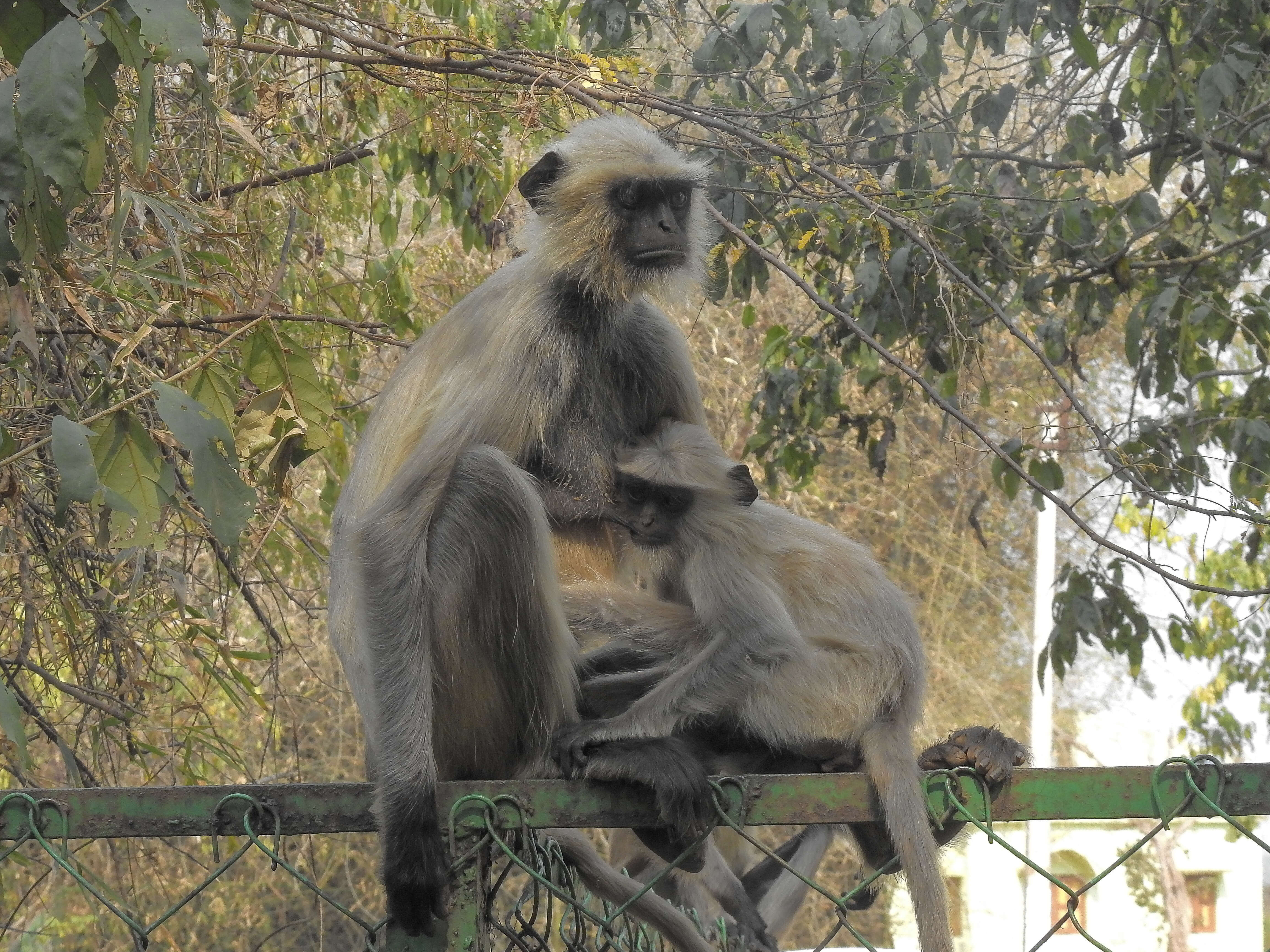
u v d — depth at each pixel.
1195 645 14.54
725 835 10.77
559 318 8.08
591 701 7.44
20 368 8.70
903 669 7.40
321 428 7.85
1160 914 36.69
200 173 10.12
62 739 11.80
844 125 12.28
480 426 7.41
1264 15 11.94
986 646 32.81
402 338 12.91
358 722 24.08
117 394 8.59
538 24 12.04
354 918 5.33
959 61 15.96
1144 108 11.95
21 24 5.94
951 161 11.58
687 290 8.46
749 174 11.81
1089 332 12.66
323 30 9.95
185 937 22.36
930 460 28.95
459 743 6.98
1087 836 36.78
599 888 7.11
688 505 7.63
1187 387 11.97
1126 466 9.10
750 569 7.38
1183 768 4.95
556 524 7.96
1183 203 12.38
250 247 10.79
